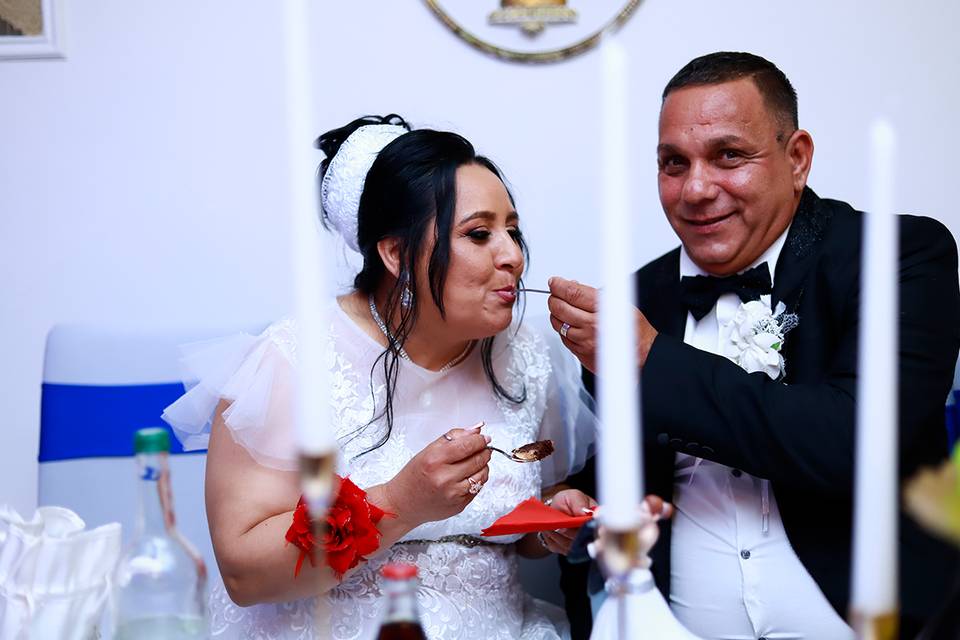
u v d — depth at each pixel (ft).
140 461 3.21
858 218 6.30
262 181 8.48
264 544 5.28
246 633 5.74
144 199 8.51
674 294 6.65
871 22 8.23
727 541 6.00
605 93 2.00
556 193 8.45
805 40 8.27
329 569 5.15
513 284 5.65
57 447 7.16
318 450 2.13
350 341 5.93
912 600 5.41
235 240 8.52
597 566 4.18
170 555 3.23
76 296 8.60
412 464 5.10
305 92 2.20
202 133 8.46
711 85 6.05
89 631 3.53
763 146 6.05
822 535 5.78
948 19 8.20
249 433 5.51
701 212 6.16
